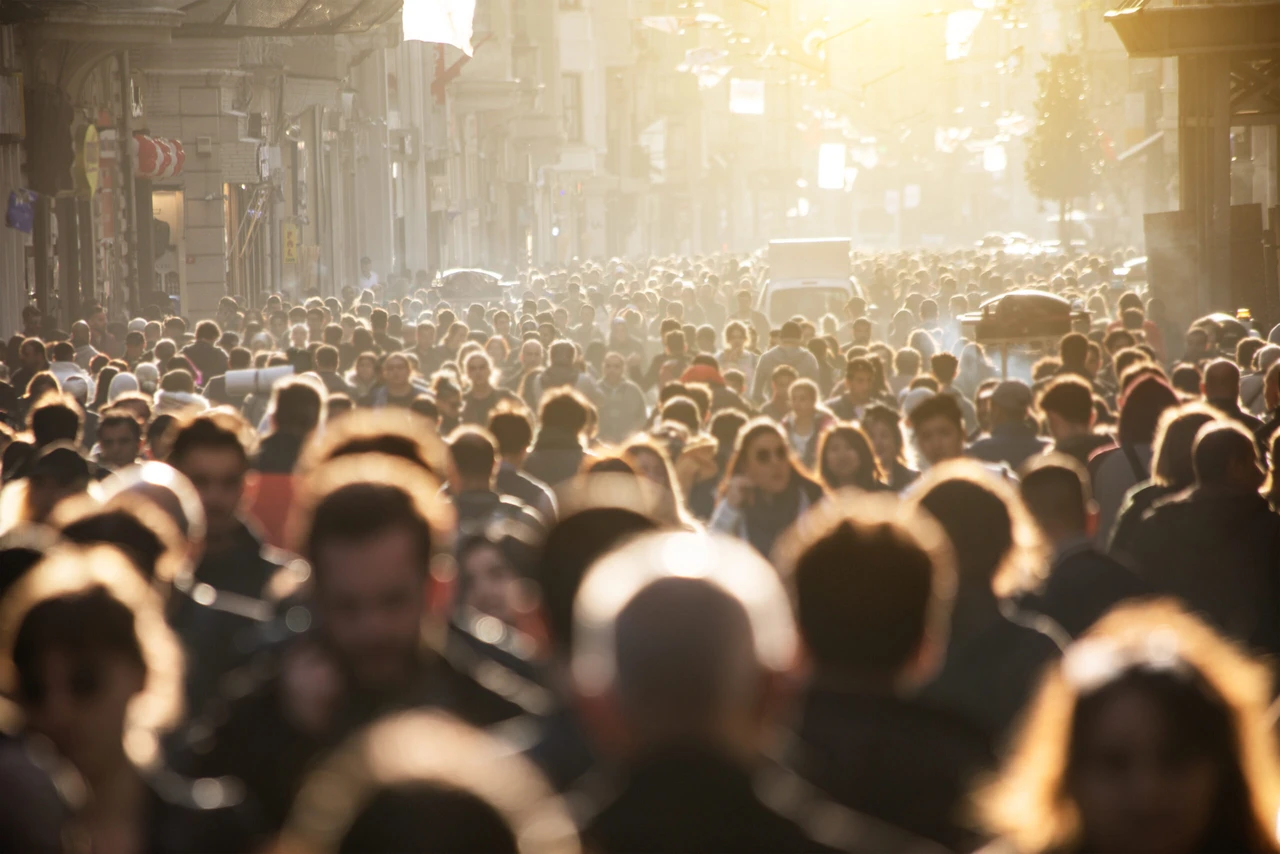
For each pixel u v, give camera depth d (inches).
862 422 1141.1
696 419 1282.0
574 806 294.0
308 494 403.9
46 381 1477.6
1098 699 279.3
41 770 335.6
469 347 1860.2
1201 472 756.6
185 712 518.9
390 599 385.4
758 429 900.0
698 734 274.5
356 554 382.0
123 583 375.6
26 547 495.8
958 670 506.9
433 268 7450.8
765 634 279.4
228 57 4099.4
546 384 1742.1
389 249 6550.2
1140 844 278.4
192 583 585.0
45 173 3117.6
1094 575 647.1
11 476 999.0
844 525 382.0
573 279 5713.6
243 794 394.0
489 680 417.1
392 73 6766.7
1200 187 3041.3
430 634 411.2
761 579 286.4
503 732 403.5
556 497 954.7
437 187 7416.3
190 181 4357.8
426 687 397.7
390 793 202.4
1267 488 841.5
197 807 370.0
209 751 398.9
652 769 276.2
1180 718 275.6
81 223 3523.6
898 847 350.6
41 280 3260.3
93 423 1454.2
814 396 1314.0
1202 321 2004.2
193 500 599.8
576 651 402.0
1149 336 2165.4
